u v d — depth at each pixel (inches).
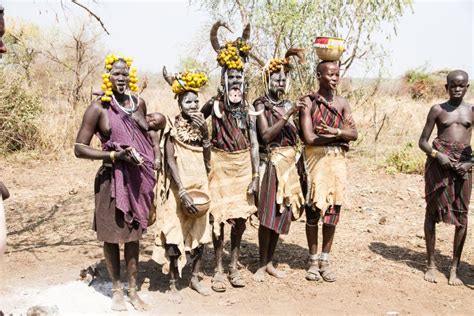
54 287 191.5
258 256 229.5
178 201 179.0
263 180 194.7
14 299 180.9
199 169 179.2
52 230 262.2
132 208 166.9
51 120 477.7
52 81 589.3
